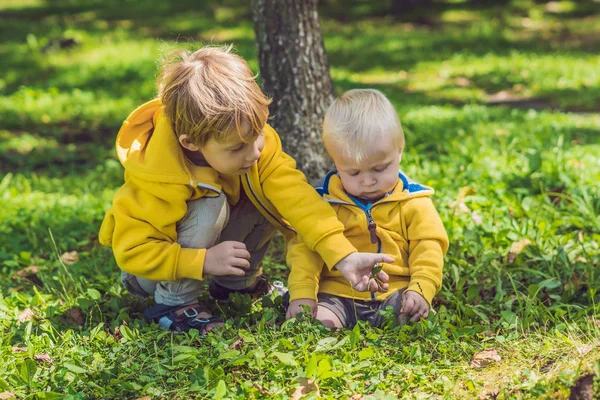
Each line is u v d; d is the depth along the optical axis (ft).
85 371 9.62
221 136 9.62
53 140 26.12
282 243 15.05
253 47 44.57
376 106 10.43
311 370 9.27
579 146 20.97
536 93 31.86
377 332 10.48
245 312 11.43
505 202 15.69
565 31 49.75
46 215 17.40
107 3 66.85
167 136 10.28
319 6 62.85
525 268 12.53
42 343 10.70
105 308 12.09
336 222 10.61
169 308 10.96
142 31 52.26
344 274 10.37
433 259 10.67
